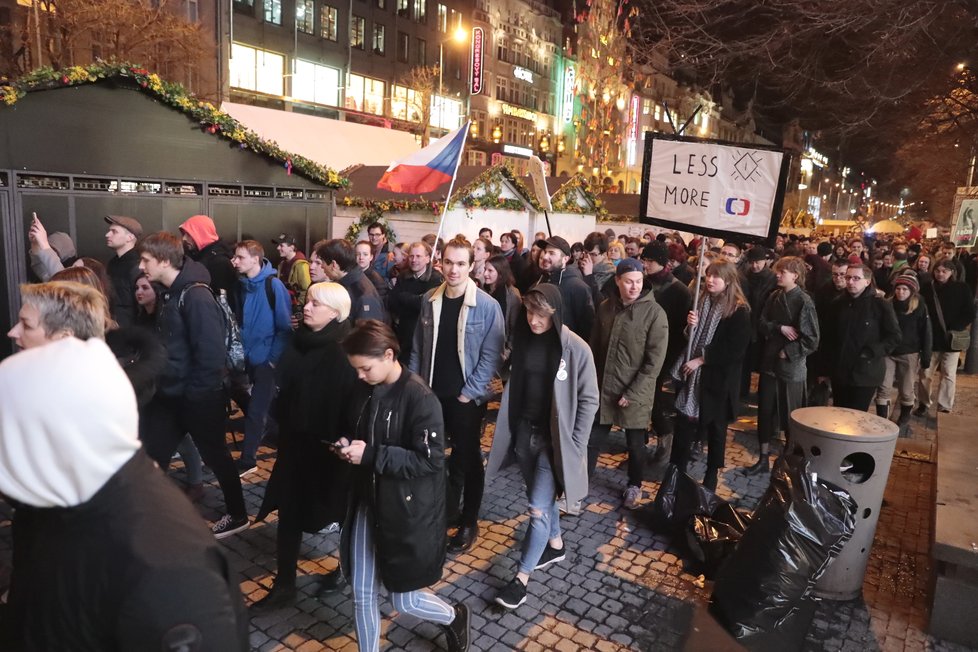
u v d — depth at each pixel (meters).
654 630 3.74
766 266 7.82
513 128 50.19
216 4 21.75
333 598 3.90
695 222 5.38
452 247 4.33
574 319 6.01
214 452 4.38
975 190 13.79
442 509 3.03
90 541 1.27
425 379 4.50
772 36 9.43
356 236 12.58
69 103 7.41
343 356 3.42
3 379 1.21
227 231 9.26
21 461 1.20
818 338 5.85
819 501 3.65
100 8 13.46
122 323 5.27
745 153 5.11
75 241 7.62
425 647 3.49
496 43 47.25
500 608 3.84
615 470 6.10
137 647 1.26
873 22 9.03
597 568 4.37
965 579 3.69
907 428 7.66
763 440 6.09
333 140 22.20
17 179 7.06
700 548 4.41
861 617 3.96
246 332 5.46
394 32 36.03
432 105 38.72
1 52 13.05
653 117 57.53
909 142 22.58
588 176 39.78
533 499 3.96
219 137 8.98
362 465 2.86
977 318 10.08
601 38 40.22
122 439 1.29
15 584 1.40
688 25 9.94
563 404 3.83
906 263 11.08
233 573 1.45
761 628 3.64
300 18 29.67
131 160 8.07
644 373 5.10
